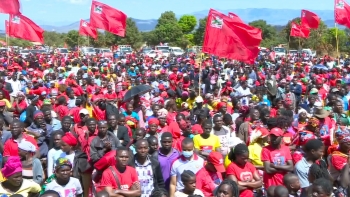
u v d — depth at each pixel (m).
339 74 25.81
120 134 9.66
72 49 68.44
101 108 12.58
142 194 7.65
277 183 7.70
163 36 81.69
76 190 7.16
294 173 7.38
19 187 6.77
